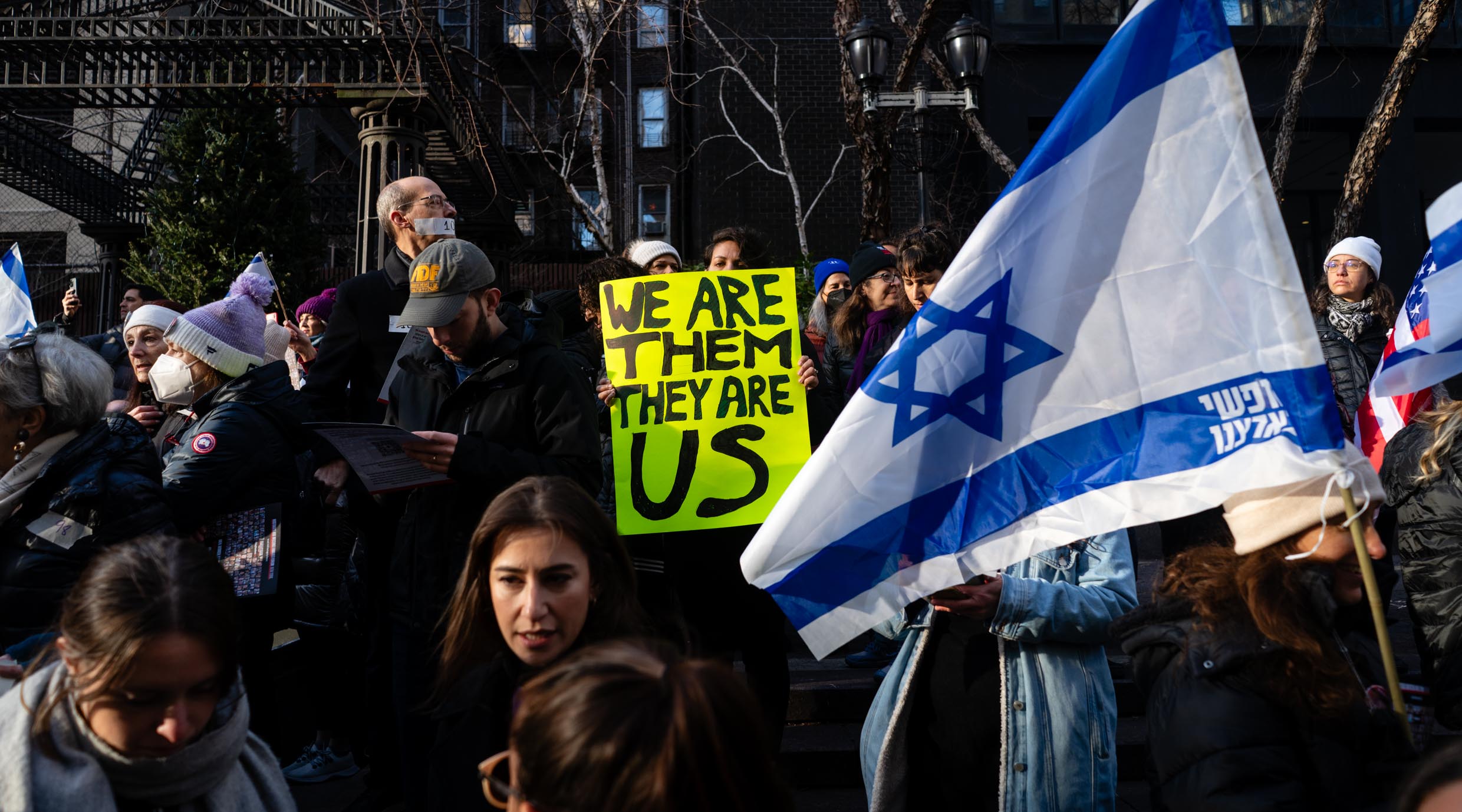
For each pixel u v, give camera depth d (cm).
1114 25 1540
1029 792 229
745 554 218
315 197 1588
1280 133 741
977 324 212
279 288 1158
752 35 1659
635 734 108
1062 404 207
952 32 809
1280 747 160
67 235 1664
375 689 333
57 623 184
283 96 992
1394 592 584
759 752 113
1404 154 1518
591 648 125
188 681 145
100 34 1033
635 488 355
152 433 381
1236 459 186
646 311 367
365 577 373
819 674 483
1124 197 203
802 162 1648
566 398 302
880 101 807
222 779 158
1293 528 173
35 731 146
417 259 298
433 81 971
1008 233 212
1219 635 167
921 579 212
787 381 360
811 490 215
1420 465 285
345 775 426
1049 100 1531
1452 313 292
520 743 116
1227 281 193
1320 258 1911
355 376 379
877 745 254
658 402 360
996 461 211
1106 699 241
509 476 280
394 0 1009
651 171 1777
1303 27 1497
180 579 147
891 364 216
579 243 1717
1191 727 164
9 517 239
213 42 905
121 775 146
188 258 1130
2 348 248
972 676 245
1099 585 241
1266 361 186
